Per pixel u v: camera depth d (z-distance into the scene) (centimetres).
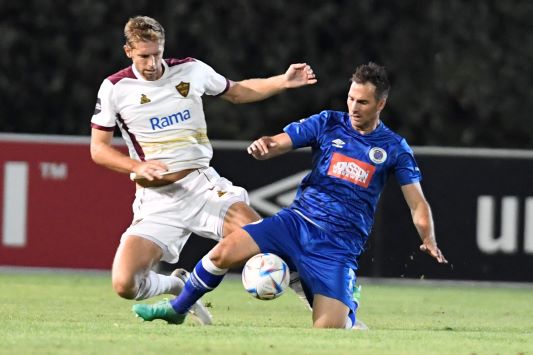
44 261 5112
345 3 8000
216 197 3089
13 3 7719
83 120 7825
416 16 8081
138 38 2972
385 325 3391
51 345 2356
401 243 5178
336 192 2927
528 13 8144
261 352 2316
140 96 3058
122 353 2256
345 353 2334
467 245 5150
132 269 2947
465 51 8094
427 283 5178
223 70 7850
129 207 5125
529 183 5134
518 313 4094
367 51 8031
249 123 7856
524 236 5141
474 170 5134
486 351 2448
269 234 2900
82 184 5112
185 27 7831
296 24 7950
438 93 8038
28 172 5088
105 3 7788
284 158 5125
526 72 8125
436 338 2691
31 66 7769
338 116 2986
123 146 5056
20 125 7806
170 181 3084
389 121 8025
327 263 2891
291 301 4306
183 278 3150
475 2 8112
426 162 5138
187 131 3105
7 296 4097
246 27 7881
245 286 2836
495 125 8081
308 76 3200
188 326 2827
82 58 7769
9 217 5091
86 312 3516
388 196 5169
